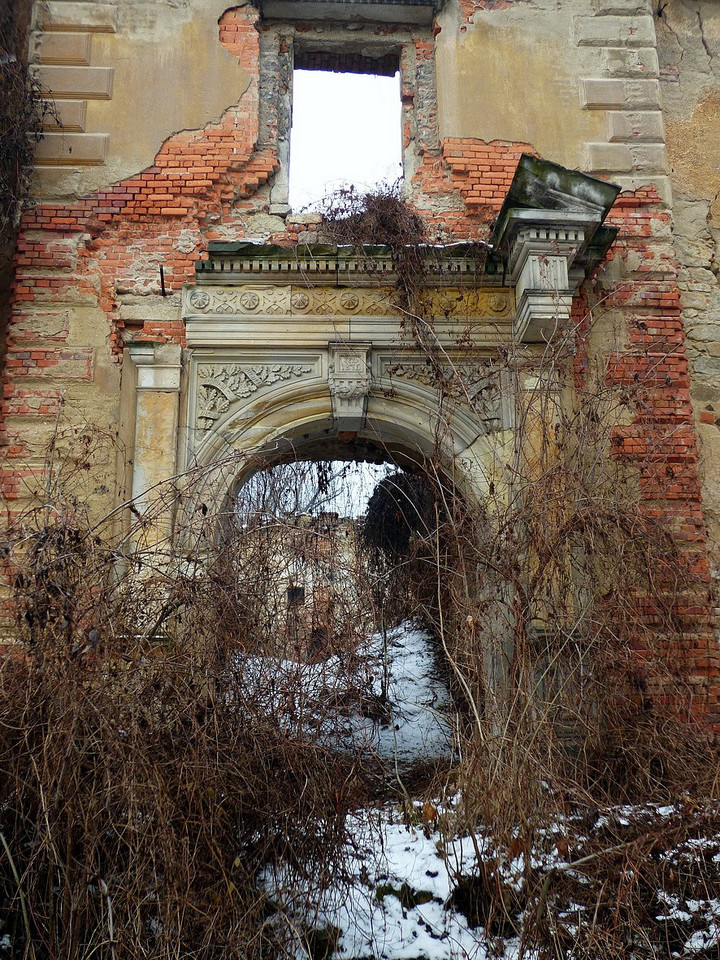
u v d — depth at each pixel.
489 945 5.52
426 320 8.92
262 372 8.84
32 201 9.16
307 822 5.64
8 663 5.62
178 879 5.19
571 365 8.83
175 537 7.21
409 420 8.89
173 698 5.52
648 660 7.29
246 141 9.44
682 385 9.05
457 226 9.41
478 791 5.79
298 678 5.78
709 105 10.58
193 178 9.31
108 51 9.63
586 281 9.26
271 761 5.69
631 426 8.84
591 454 8.00
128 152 9.36
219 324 8.87
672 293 9.36
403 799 6.89
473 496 8.52
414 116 9.86
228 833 5.49
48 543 5.77
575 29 10.10
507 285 9.06
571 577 7.39
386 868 6.10
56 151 9.31
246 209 9.38
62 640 5.46
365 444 10.00
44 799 5.10
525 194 8.38
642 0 10.26
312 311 8.94
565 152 9.69
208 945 5.14
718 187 10.28
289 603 6.24
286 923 5.39
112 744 5.20
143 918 5.30
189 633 5.74
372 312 8.97
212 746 5.47
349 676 5.97
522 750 5.76
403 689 10.62
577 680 6.72
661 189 9.66
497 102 9.75
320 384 8.81
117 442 8.53
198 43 9.72
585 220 8.40
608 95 9.87
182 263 9.08
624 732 6.57
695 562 8.55
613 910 5.51
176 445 8.58
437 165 9.62
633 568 7.04
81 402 8.70
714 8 10.97
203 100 9.55
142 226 9.20
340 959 5.59
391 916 5.89
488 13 10.04
